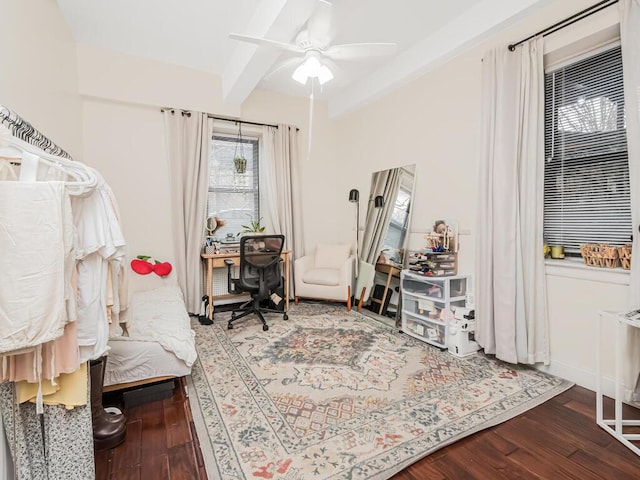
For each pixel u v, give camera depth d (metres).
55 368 1.01
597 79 2.10
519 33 2.37
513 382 2.13
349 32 2.90
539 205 2.20
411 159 3.44
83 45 3.09
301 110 4.46
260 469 1.38
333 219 4.76
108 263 1.21
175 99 3.52
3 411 0.99
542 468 1.40
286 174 4.23
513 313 2.26
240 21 2.70
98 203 1.13
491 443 1.56
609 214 2.06
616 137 2.02
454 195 2.96
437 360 2.47
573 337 2.12
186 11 2.56
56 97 2.39
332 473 1.36
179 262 3.57
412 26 2.83
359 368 2.34
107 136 3.34
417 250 3.35
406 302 3.07
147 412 1.82
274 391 2.03
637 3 1.73
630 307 1.77
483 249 2.49
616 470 1.38
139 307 2.54
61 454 1.08
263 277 3.29
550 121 2.35
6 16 1.53
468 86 2.80
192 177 3.62
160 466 1.41
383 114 3.81
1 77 1.47
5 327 0.86
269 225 4.25
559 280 2.19
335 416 1.76
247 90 3.40
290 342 2.85
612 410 1.82
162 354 1.92
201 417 1.75
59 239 0.93
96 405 1.51
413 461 1.43
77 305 1.09
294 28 2.29
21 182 0.89
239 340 2.90
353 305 4.08
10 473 1.06
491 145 2.42
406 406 1.85
